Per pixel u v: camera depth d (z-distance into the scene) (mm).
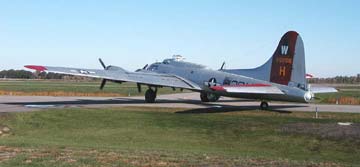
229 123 25531
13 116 26812
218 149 20219
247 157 15523
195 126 25156
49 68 33094
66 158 13438
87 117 27688
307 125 24047
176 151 17312
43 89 74062
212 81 35375
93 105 35656
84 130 24750
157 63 41844
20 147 15891
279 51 31578
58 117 27562
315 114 29656
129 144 21250
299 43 30438
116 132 24172
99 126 25641
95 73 34625
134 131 24359
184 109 32688
